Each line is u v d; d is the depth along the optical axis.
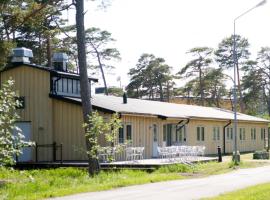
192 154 32.28
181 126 39.72
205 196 16.27
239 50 88.00
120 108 32.41
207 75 89.12
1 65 30.64
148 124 35.28
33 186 17.88
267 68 88.75
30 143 15.89
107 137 23.80
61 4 27.14
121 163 27.86
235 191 17.28
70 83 34.59
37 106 33.25
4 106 15.62
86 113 24.89
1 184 18.55
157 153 35.97
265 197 15.53
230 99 92.06
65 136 32.44
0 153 14.97
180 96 92.62
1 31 29.64
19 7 29.36
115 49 74.12
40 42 51.62
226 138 48.34
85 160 31.59
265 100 89.94
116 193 17.16
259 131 57.06
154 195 16.66
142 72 88.00
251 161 34.19
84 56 25.08
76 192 17.20
